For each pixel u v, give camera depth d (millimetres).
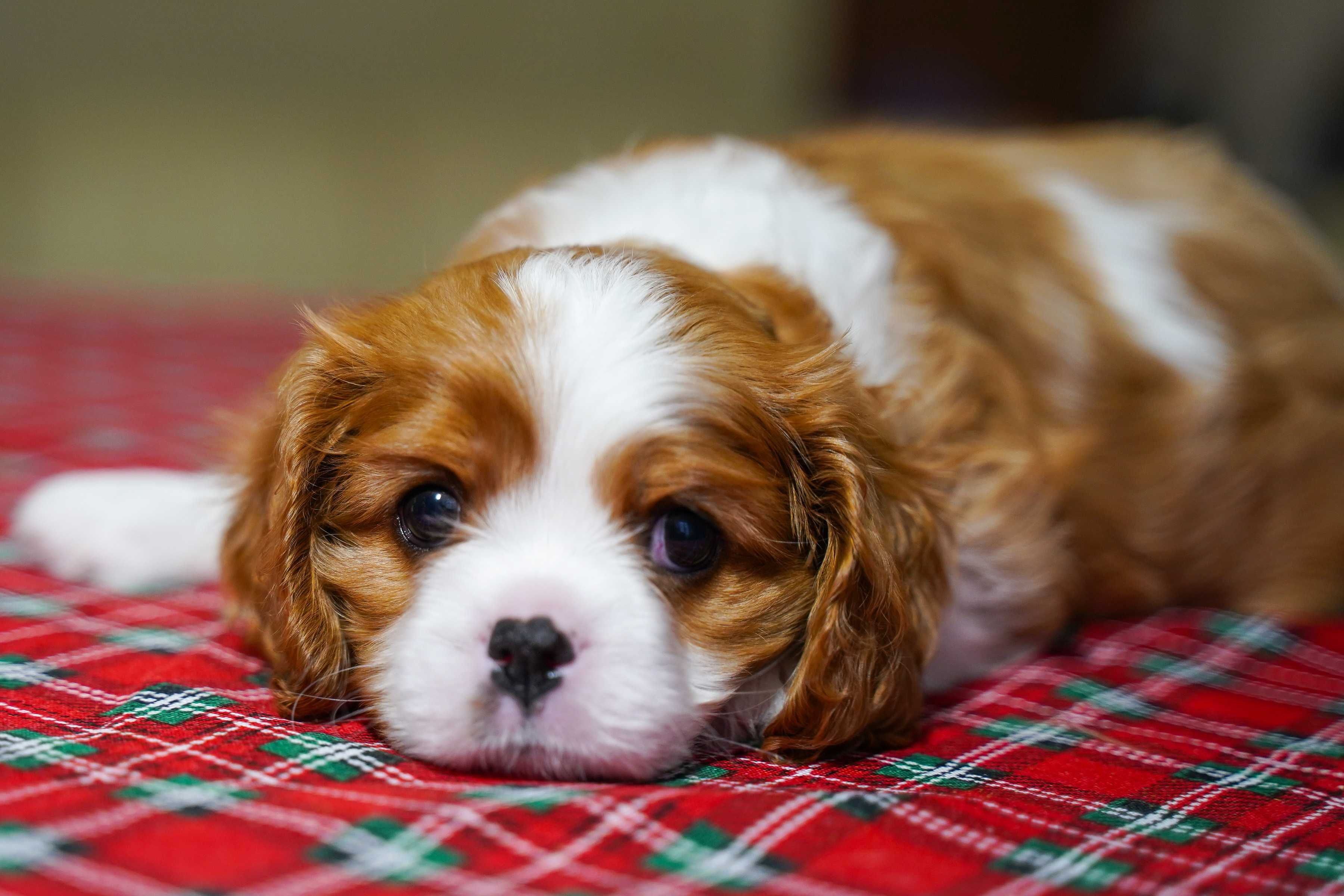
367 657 384
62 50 1508
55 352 901
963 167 538
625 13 1587
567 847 326
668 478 369
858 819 342
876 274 452
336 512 391
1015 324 495
